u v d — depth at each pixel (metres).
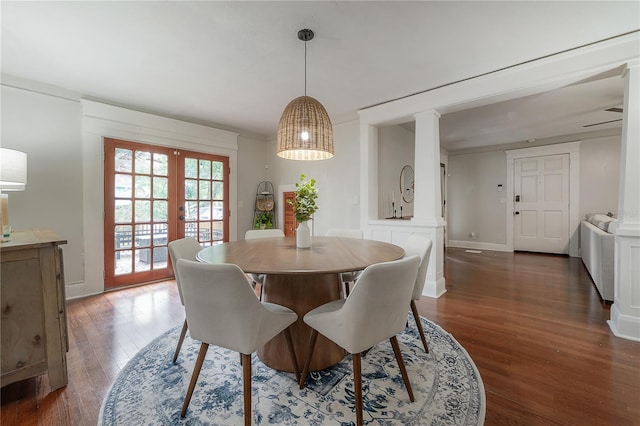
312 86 2.93
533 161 5.64
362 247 2.04
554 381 1.59
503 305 2.80
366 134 3.62
